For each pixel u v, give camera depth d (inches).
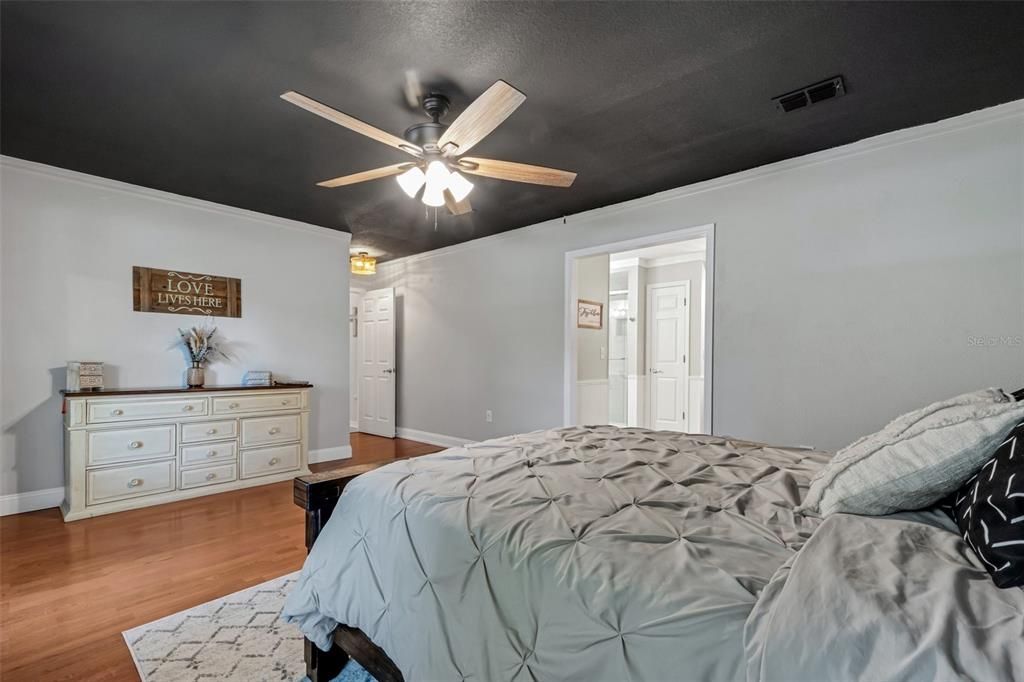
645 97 93.5
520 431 189.2
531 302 185.3
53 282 132.7
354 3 67.5
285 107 96.0
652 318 264.1
